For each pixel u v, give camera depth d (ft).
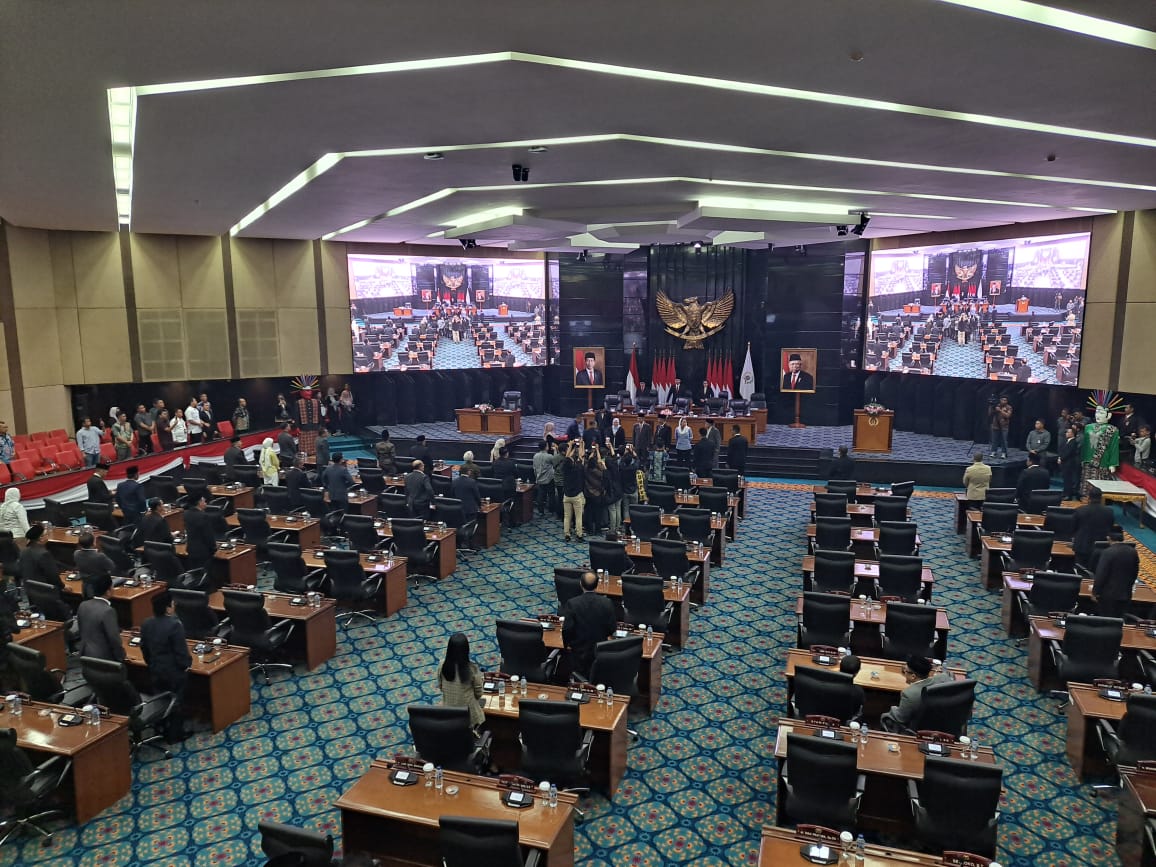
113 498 51.24
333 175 40.83
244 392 79.15
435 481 51.19
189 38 20.39
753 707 28.12
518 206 54.08
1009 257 66.08
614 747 22.76
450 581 41.24
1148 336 57.52
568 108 27.99
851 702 22.07
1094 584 29.94
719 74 24.27
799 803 19.17
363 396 84.28
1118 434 54.65
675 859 20.44
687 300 81.10
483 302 85.56
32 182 42.06
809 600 28.12
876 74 24.07
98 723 22.57
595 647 24.66
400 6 18.37
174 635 24.93
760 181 43.70
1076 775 23.85
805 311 79.61
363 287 80.18
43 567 31.60
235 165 37.78
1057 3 18.48
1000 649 32.83
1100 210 57.72
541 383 90.58
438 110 28.12
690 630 34.81
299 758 25.17
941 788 17.71
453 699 21.67
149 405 74.33
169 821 22.11
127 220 63.67
